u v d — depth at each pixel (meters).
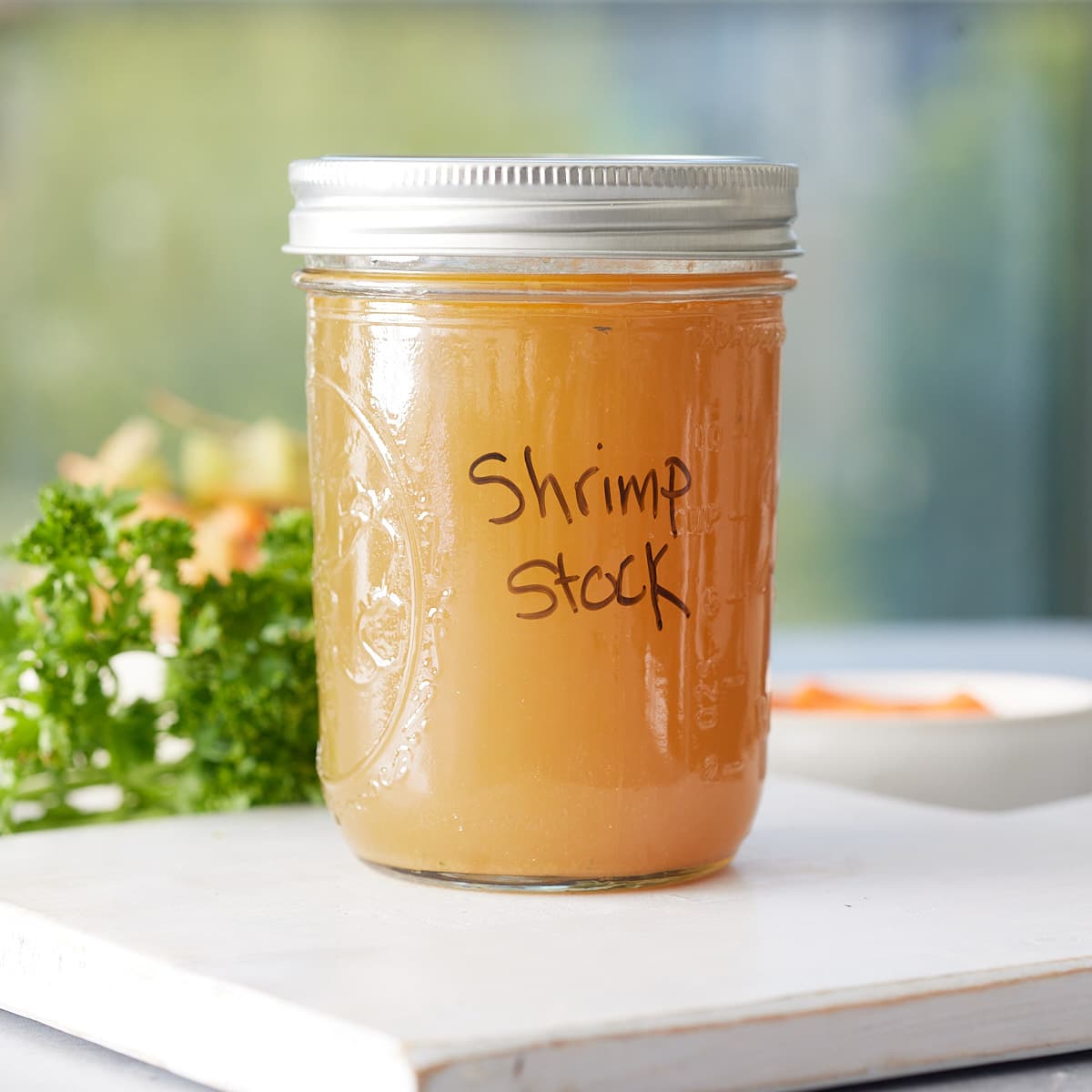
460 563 0.62
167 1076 0.59
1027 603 1.63
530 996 0.57
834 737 0.76
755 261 0.63
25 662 0.71
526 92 1.53
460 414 0.62
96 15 1.47
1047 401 1.61
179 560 0.72
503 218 0.61
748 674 0.64
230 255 1.51
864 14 1.56
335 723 0.65
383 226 0.62
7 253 1.48
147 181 1.49
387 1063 0.55
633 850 0.63
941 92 1.57
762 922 0.61
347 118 1.51
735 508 0.64
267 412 1.52
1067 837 0.68
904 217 1.58
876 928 0.61
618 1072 0.55
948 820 0.69
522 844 0.63
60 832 0.68
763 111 1.56
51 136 1.48
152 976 0.59
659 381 0.62
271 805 0.71
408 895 0.63
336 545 0.64
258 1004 0.57
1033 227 1.59
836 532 1.60
